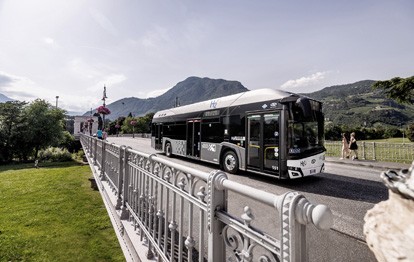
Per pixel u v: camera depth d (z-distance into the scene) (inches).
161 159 104.9
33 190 439.5
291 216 41.6
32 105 1382.9
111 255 207.3
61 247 219.1
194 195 78.6
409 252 22.8
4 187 467.2
